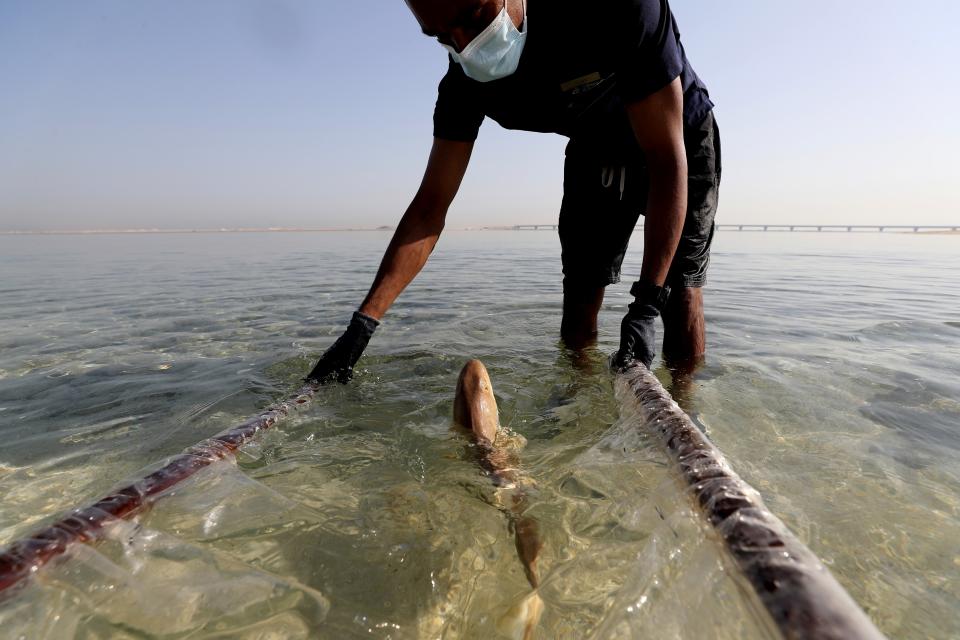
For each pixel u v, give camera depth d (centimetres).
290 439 209
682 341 315
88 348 391
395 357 338
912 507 160
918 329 430
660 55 218
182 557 127
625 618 103
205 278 892
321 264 1189
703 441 125
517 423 230
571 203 352
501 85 254
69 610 105
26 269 1098
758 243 2512
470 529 153
